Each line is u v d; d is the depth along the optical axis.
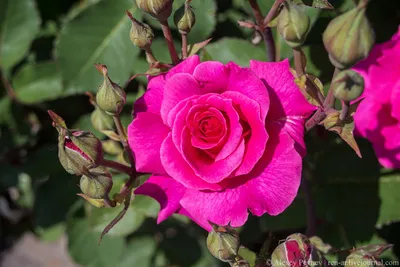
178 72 0.46
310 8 0.53
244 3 0.56
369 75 0.50
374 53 0.50
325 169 0.56
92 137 0.45
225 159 0.44
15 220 0.96
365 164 0.55
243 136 0.44
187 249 0.80
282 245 0.45
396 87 0.49
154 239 0.80
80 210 0.66
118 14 0.59
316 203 0.56
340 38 0.41
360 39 0.41
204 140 0.44
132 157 0.48
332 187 0.56
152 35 0.47
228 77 0.44
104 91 0.45
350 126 0.44
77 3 0.69
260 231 0.61
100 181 0.45
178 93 0.45
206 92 0.45
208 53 0.54
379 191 0.55
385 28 0.60
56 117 0.44
